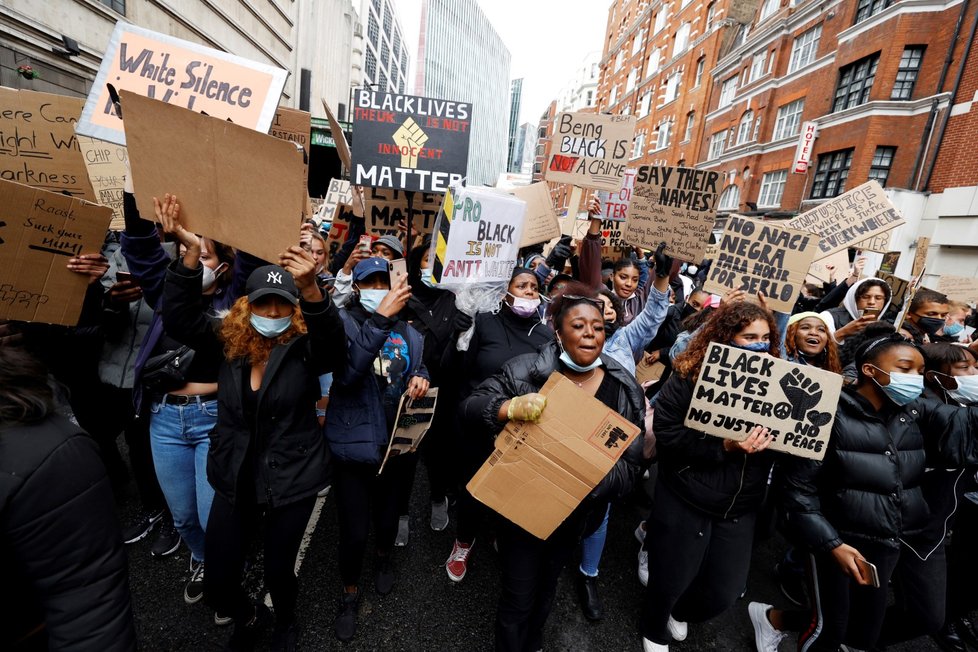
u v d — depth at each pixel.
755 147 19.09
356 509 2.17
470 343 2.79
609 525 3.41
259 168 1.54
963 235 11.34
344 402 2.12
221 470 1.83
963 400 2.26
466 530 2.67
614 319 2.96
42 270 1.88
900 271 12.53
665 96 29.02
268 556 1.93
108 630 0.99
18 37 6.62
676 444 1.99
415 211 3.49
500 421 1.82
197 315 1.85
